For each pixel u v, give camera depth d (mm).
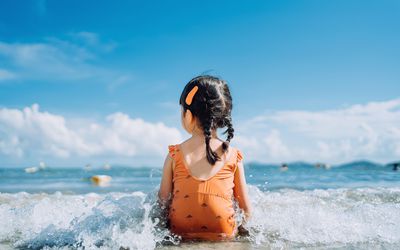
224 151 2562
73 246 2260
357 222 2785
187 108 2590
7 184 9680
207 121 2512
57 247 2246
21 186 8477
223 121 2594
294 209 3104
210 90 2535
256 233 2598
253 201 3621
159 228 2549
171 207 2564
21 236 2508
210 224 2447
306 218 2842
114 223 2473
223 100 2572
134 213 2602
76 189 6992
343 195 4379
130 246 2240
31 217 2951
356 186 7012
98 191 6391
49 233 2436
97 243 2268
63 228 2494
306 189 6234
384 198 4172
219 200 2457
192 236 2482
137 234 2369
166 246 2293
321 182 8617
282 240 2426
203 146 2551
